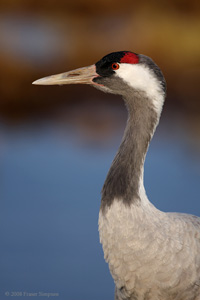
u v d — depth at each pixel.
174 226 5.66
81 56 22.72
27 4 27.06
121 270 5.65
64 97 20.31
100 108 19.28
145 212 5.61
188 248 5.57
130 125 5.79
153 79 5.73
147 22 24.45
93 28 24.66
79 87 20.55
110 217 5.58
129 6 26.03
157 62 22.42
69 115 18.42
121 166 5.66
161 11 25.12
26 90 20.48
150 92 5.74
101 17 25.66
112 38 23.69
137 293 5.69
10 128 16.66
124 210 5.54
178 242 5.56
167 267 5.53
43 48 22.95
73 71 6.09
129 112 5.87
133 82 5.78
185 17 24.69
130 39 23.41
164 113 18.75
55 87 20.47
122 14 25.77
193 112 19.00
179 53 22.62
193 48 22.73
